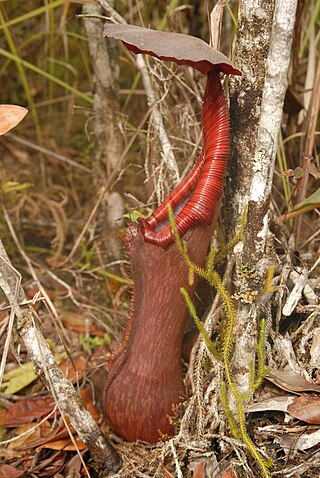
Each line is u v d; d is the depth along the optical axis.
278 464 0.79
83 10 0.98
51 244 1.12
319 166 0.98
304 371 0.82
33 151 1.22
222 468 0.80
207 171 0.77
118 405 0.82
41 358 0.78
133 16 1.07
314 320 0.85
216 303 0.83
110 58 1.00
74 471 0.84
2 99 1.25
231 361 0.80
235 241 0.80
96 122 1.03
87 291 1.06
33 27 1.20
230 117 0.80
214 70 0.75
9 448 0.87
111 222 1.04
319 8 0.99
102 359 0.95
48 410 0.90
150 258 0.79
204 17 0.98
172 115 0.97
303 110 0.97
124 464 0.82
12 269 0.78
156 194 0.93
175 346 0.81
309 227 0.96
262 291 0.78
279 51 0.73
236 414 0.80
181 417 0.83
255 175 0.76
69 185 1.19
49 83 1.25
